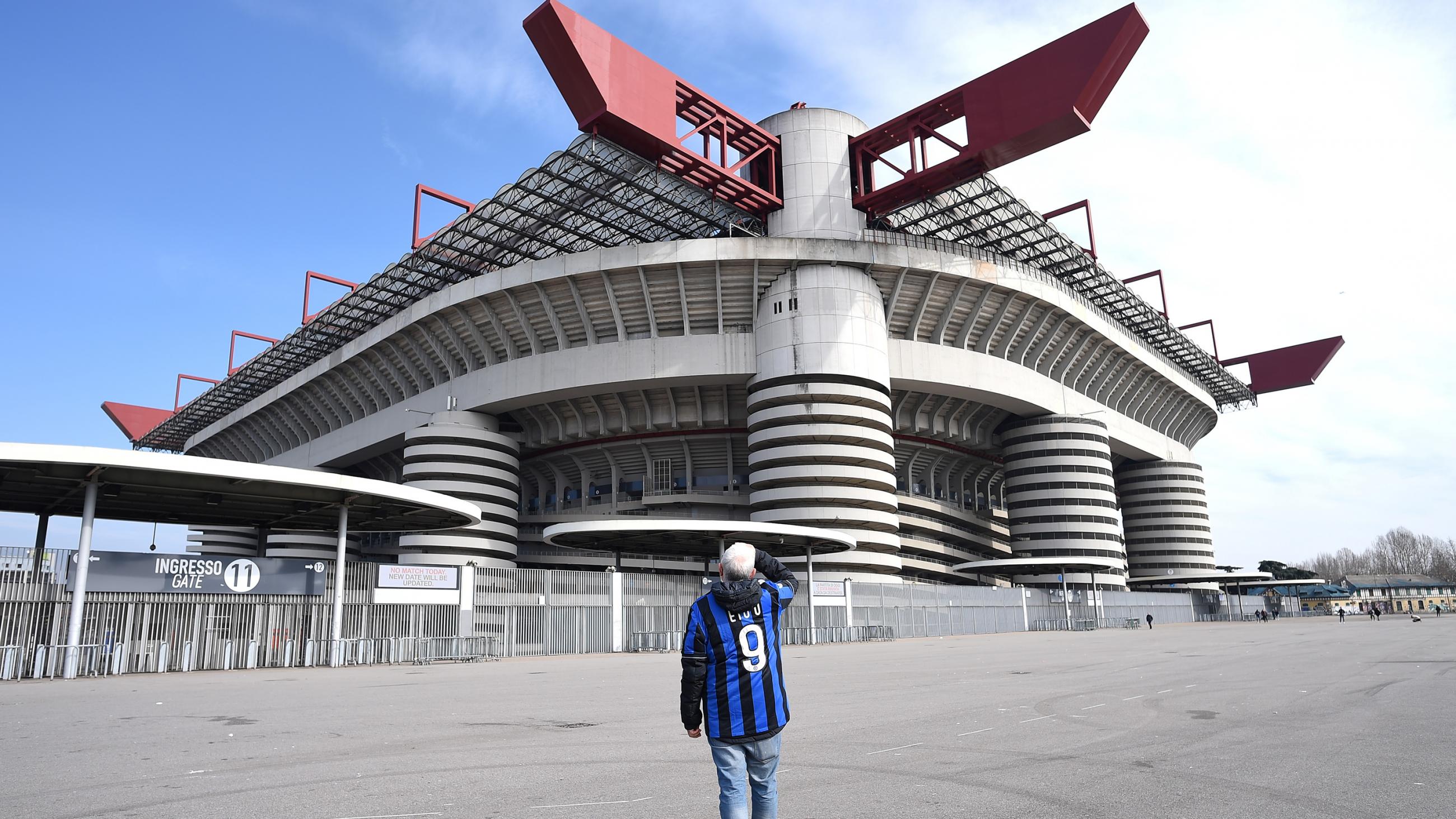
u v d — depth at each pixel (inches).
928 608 2100.1
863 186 2475.4
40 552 906.1
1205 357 3722.9
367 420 2994.6
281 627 1056.8
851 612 1851.6
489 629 1264.8
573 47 1812.3
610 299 2367.1
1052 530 2874.0
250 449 3846.0
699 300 2381.9
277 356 3149.6
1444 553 6766.7
